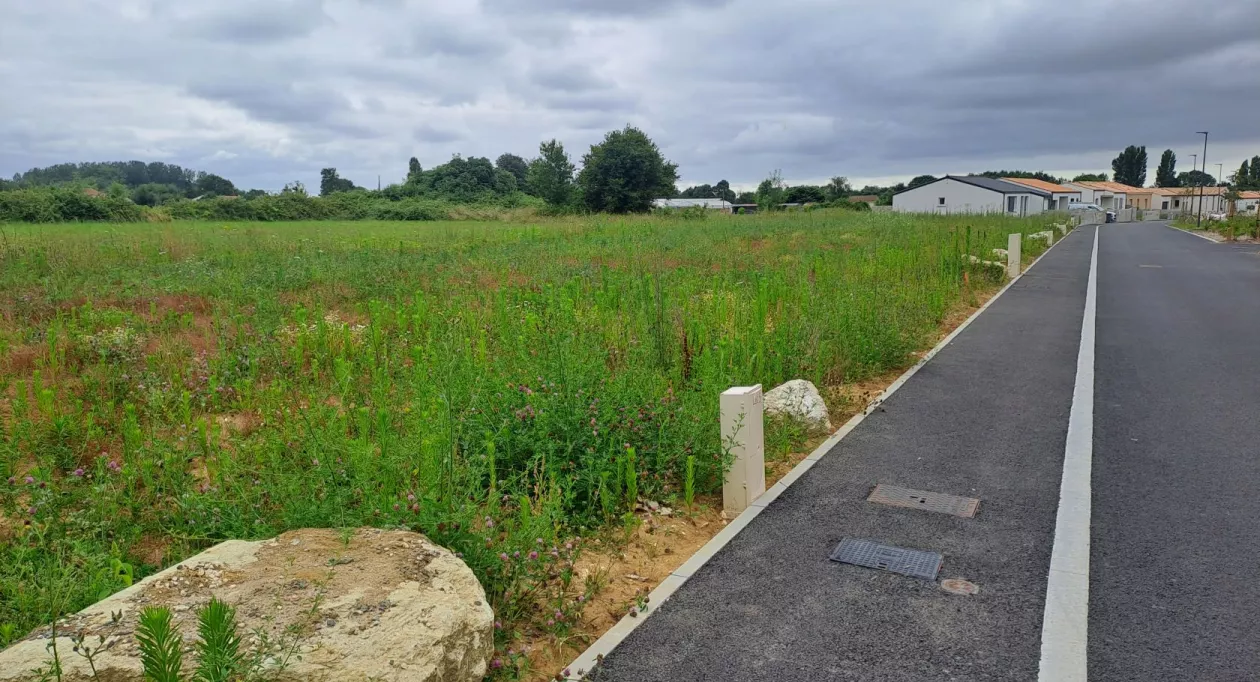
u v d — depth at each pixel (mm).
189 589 3154
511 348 8359
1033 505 5512
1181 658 3656
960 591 4316
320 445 5055
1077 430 7230
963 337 12062
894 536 5039
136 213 36969
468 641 3129
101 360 8281
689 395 6660
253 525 4484
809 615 4090
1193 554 4703
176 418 6742
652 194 69000
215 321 10266
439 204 58656
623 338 9141
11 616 3668
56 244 15820
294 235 25156
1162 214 96938
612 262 17953
